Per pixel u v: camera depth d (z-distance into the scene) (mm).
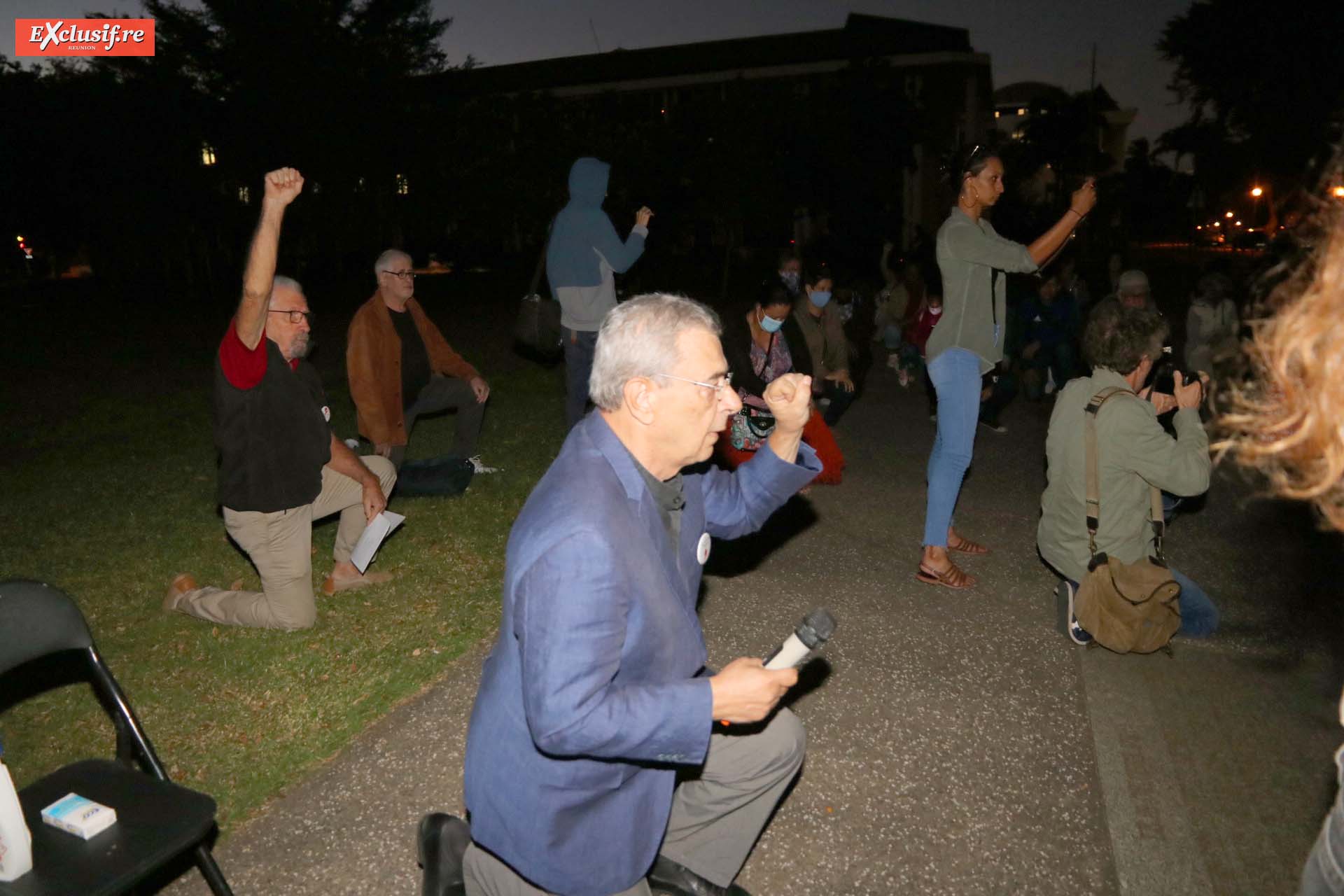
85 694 4012
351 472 4770
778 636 4625
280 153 22625
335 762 3580
